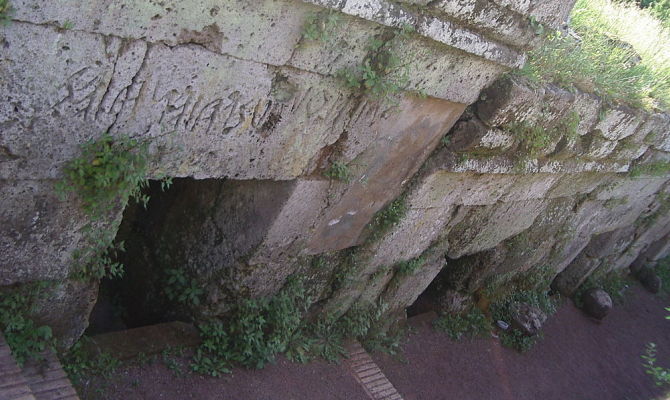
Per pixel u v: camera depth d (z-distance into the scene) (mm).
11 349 3270
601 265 11414
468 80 4375
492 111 4688
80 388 3793
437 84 4152
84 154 2893
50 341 3547
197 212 4770
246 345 4797
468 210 6180
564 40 5816
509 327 8633
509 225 7191
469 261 7875
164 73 2879
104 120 2859
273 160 3773
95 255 3447
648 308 12727
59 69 2566
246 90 3240
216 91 3129
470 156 5094
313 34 3137
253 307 4816
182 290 4812
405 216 5277
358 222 5066
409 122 4375
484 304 8492
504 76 4625
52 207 3016
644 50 8625
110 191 3096
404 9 3416
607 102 6086
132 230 5207
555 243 8859
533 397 7730
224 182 4562
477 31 3979
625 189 8852
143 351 4352
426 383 6652
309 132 3812
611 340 10625
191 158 3340
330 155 4156
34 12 2354
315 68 3418
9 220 2920
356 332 6039
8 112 2557
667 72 8281
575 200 8320
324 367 5469
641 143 7449
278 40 3119
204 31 2854
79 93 2691
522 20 4137
